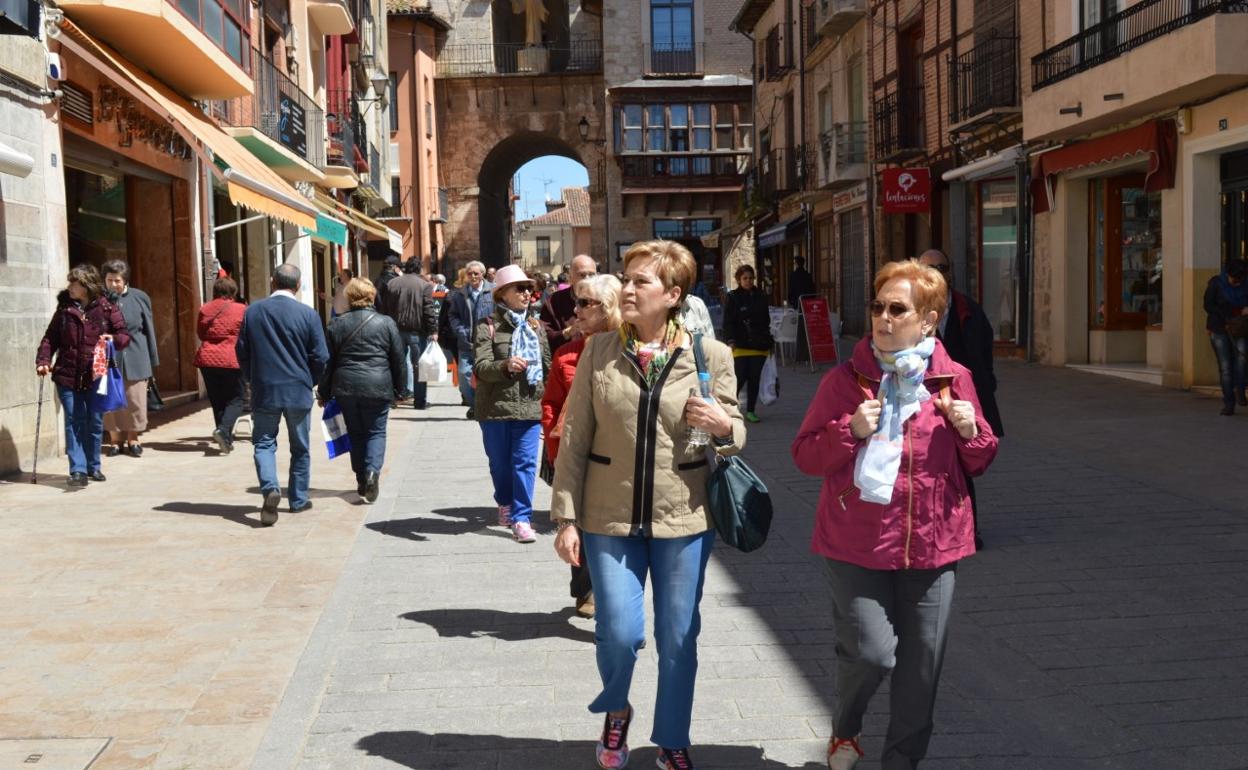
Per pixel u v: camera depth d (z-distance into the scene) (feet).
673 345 12.65
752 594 19.86
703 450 12.53
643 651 17.10
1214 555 21.57
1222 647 16.43
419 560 22.80
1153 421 39.24
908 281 11.34
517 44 160.86
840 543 11.62
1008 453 34.14
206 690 15.42
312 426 46.37
